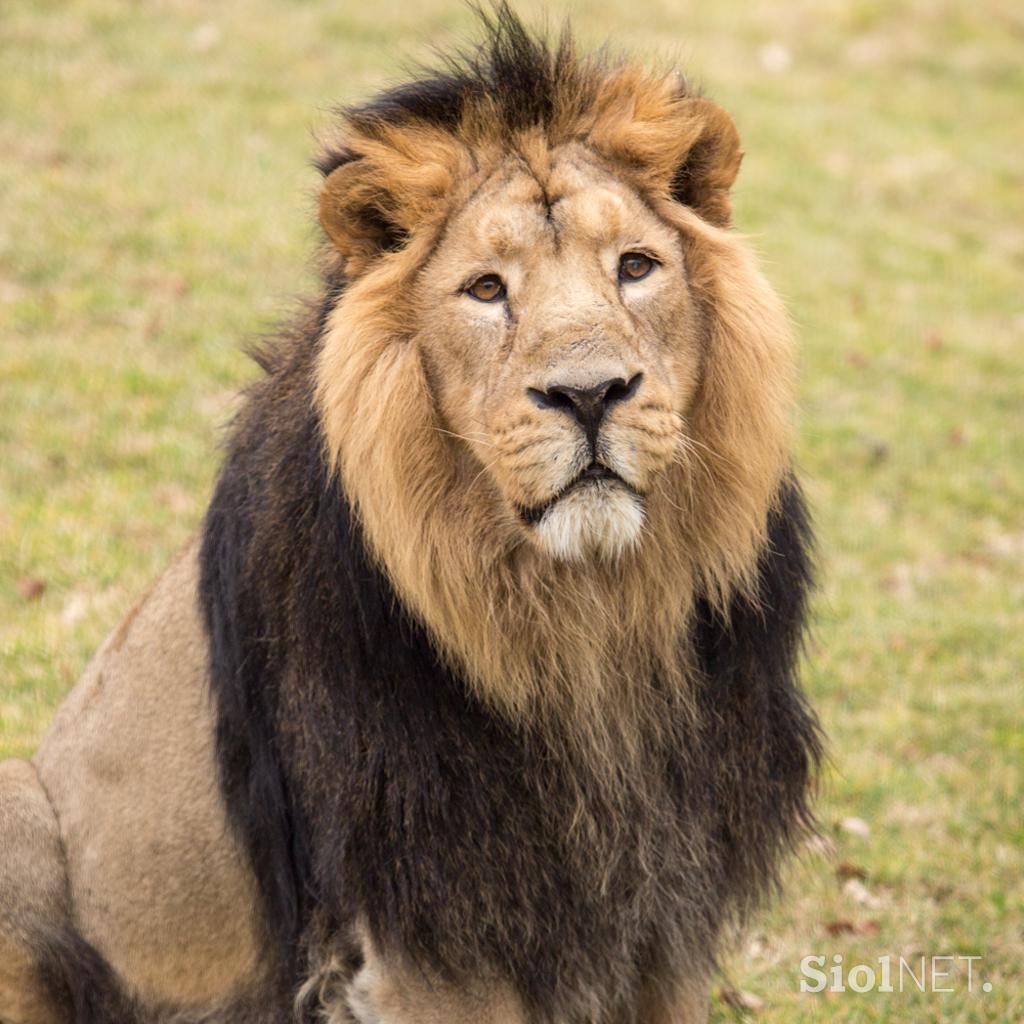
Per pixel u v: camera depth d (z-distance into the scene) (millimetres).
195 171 46312
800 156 54719
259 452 13961
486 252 12562
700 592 13359
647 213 13094
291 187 46031
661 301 12781
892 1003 18219
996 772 23734
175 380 35156
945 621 28781
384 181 12992
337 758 13250
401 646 12953
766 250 46812
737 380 12992
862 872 21078
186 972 15516
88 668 16906
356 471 12539
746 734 13844
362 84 52000
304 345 13805
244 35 56281
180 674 15227
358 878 13344
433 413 12805
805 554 14516
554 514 12141
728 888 14398
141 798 15289
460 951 13359
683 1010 14922
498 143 13062
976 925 19891
